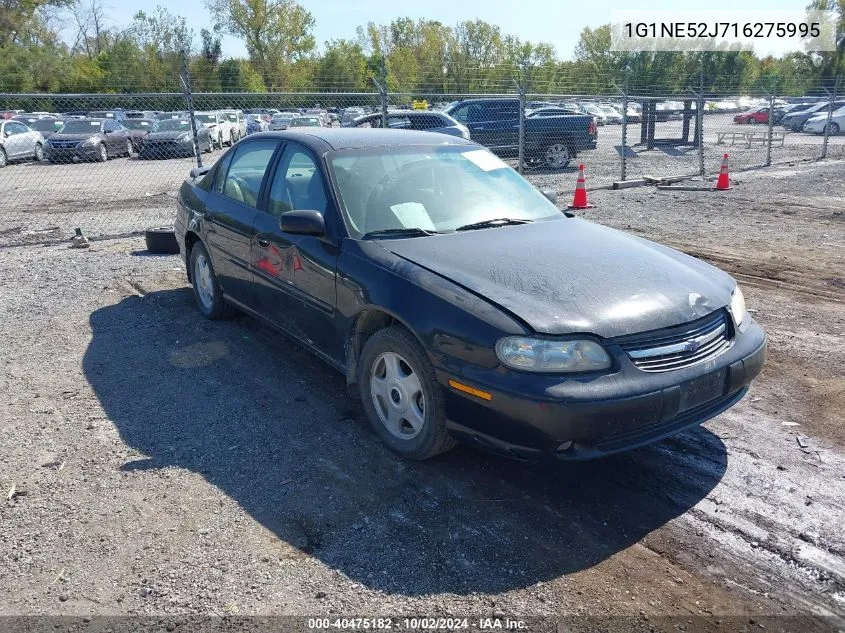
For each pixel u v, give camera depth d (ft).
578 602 9.03
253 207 16.49
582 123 61.21
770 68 200.75
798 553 9.99
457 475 12.01
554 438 10.20
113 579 9.43
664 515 10.91
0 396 15.11
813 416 14.21
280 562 9.75
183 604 8.96
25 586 9.29
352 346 13.39
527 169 61.62
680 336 11.11
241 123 101.60
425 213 14.25
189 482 11.75
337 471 12.10
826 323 19.90
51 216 39.88
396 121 53.62
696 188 46.88
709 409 11.62
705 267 13.56
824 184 49.29
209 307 19.66
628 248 13.51
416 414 12.05
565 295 11.21
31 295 22.71
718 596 9.16
